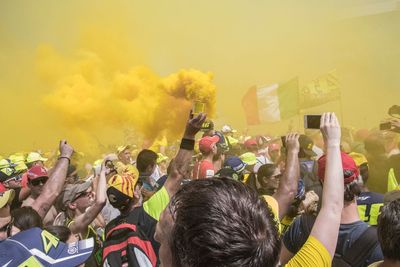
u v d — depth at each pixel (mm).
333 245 1366
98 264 2283
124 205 2311
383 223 1479
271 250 855
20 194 3855
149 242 2031
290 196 2289
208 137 4191
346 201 2020
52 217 3355
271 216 915
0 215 1854
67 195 3359
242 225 825
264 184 3316
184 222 829
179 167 2156
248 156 4703
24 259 1668
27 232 1750
